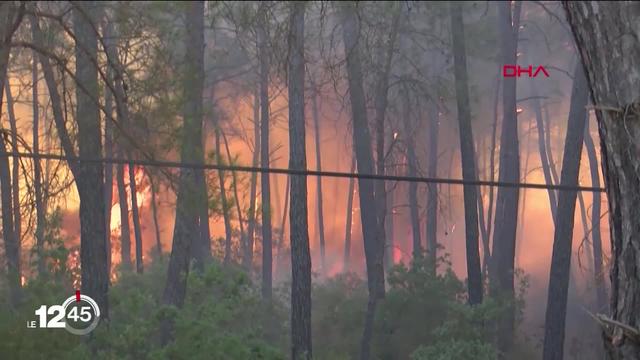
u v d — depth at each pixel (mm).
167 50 25719
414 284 42156
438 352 34031
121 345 23109
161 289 43000
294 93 35531
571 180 38906
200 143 25219
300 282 34375
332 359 35906
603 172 6914
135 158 24141
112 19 25641
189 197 23969
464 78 43031
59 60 20156
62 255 23312
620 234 6727
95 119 26875
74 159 10695
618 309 6777
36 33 24922
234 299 23000
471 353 33094
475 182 10398
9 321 19297
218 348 21234
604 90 6523
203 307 22297
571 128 39406
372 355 40312
